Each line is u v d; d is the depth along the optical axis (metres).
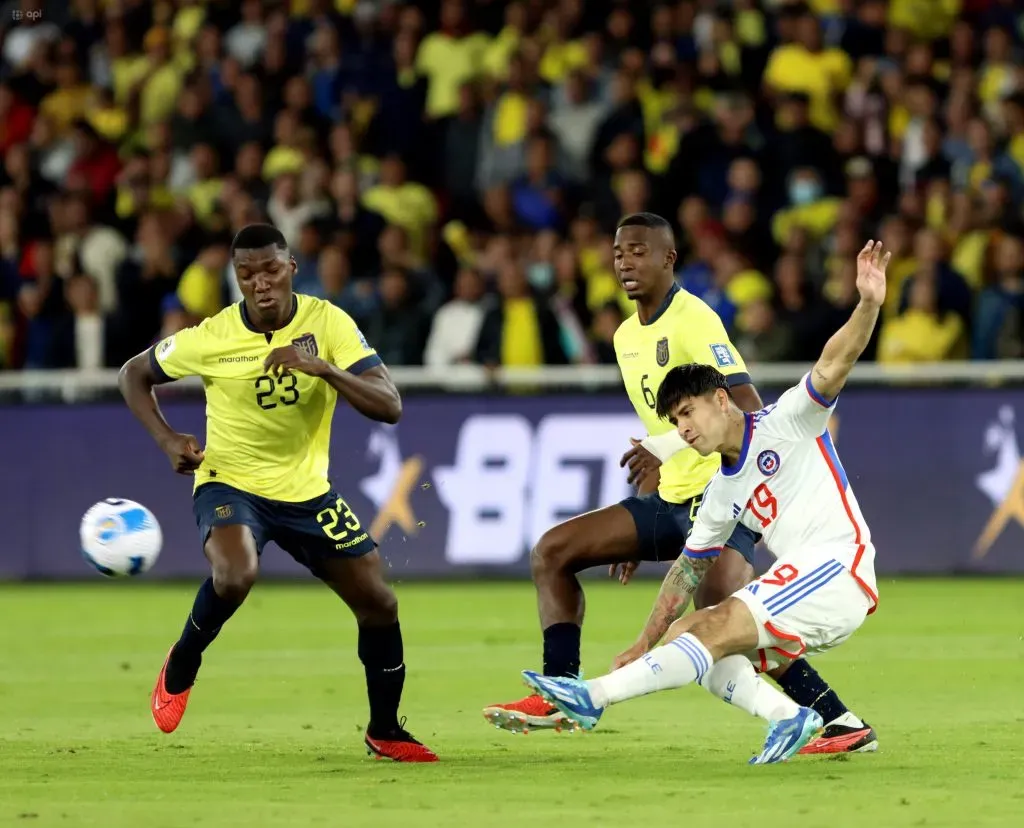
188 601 50.97
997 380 53.44
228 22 73.25
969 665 34.88
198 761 23.86
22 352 61.72
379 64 67.12
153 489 56.47
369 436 55.00
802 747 22.94
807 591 21.94
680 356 26.44
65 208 64.19
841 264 55.84
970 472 53.34
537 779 21.88
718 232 58.16
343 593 24.45
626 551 26.44
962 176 61.62
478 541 54.66
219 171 67.12
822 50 65.31
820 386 21.84
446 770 22.86
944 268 54.66
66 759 24.09
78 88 73.31
